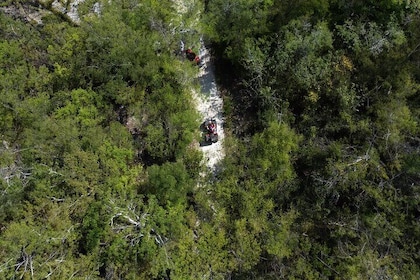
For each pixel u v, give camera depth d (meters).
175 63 41.31
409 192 34.84
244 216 35.44
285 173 36.19
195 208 38.06
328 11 39.91
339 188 35.56
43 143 37.00
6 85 39.44
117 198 35.72
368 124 36.25
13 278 32.62
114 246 33.97
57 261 33.38
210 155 42.38
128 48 39.75
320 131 38.44
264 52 40.12
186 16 42.62
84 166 36.50
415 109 36.25
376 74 37.31
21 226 33.66
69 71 40.56
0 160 36.53
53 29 43.28
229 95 44.66
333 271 34.19
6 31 43.03
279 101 40.03
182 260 34.22
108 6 42.97
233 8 39.69
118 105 43.62
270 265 35.53
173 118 38.53
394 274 32.50
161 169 36.28
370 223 34.16
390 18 38.06
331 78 38.12
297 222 36.44
